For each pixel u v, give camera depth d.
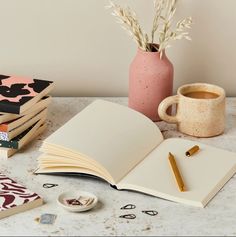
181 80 2.02
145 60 1.82
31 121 1.76
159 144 1.73
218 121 1.79
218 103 1.77
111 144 1.65
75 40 1.98
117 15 1.82
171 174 1.62
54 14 1.95
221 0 1.94
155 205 1.55
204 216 1.53
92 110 1.75
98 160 1.60
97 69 2.01
